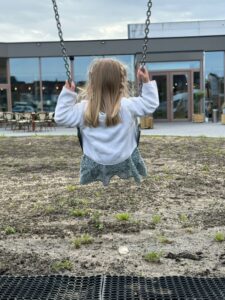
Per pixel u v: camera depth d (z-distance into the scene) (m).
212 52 21.03
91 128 2.34
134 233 4.06
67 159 8.51
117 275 3.17
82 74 20.84
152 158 8.43
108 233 4.06
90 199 5.21
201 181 6.23
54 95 21.28
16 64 21.14
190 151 9.37
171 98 21.30
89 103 2.29
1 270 3.28
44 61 21.09
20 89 21.28
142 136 12.96
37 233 4.09
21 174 7.02
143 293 2.86
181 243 3.81
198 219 4.46
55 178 6.60
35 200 5.24
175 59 21.03
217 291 2.89
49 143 11.51
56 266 3.32
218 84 21.17
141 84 2.38
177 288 2.94
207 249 3.68
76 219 4.49
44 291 2.90
